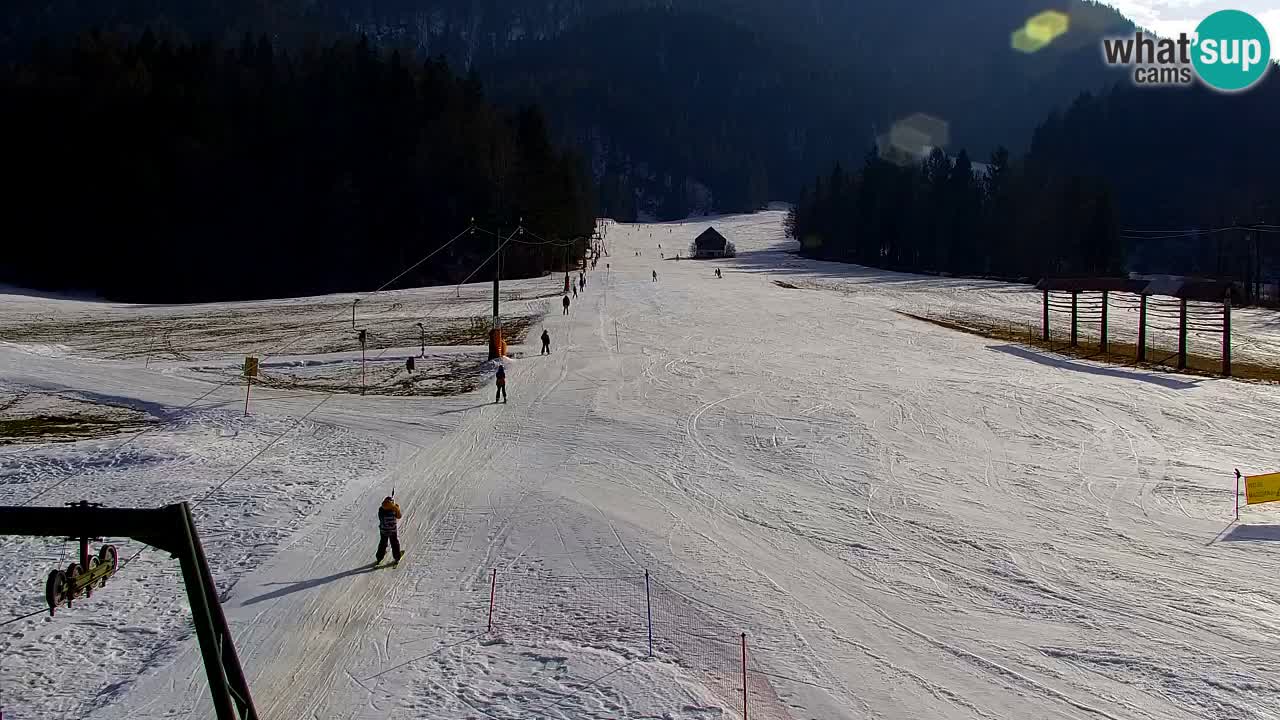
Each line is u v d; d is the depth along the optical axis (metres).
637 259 148.00
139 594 17.17
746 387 39.22
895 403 35.59
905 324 61.97
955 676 14.02
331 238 107.00
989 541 20.14
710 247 157.62
